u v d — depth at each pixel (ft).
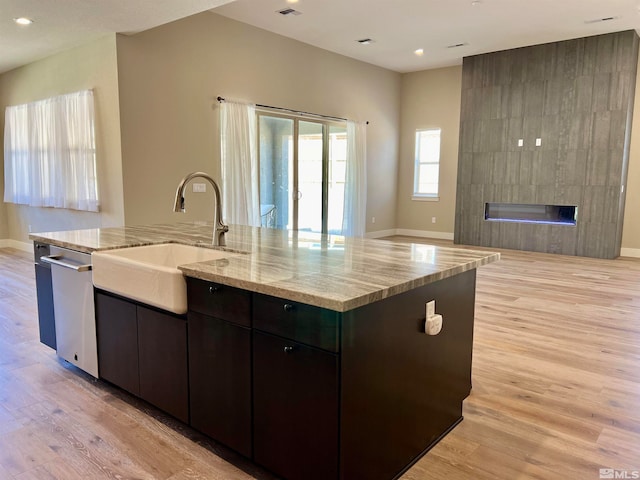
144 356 7.42
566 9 18.47
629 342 11.21
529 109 24.47
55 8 13.92
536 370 9.59
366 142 28.04
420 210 30.94
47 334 9.86
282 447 5.56
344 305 4.59
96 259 7.88
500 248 26.12
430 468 6.33
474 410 7.97
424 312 6.36
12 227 24.44
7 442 6.86
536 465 6.40
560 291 16.19
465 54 25.76
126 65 16.60
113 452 6.61
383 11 18.74
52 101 19.57
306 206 24.71
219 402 6.25
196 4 13.65
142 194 17.47
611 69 21.97
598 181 22.79
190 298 6.42
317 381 5.08
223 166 19.84
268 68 21.52
